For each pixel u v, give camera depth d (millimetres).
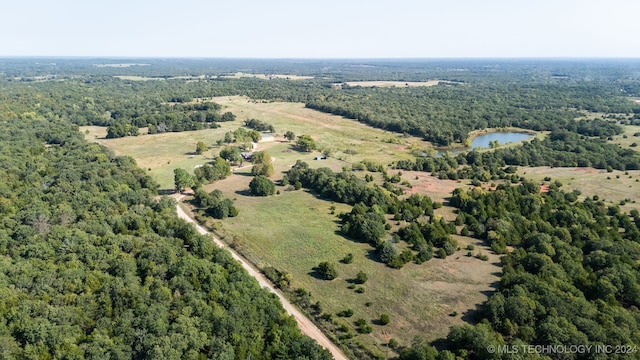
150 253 85188
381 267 94625
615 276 81000
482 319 72375
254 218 121250
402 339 71625
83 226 98188
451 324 74750
